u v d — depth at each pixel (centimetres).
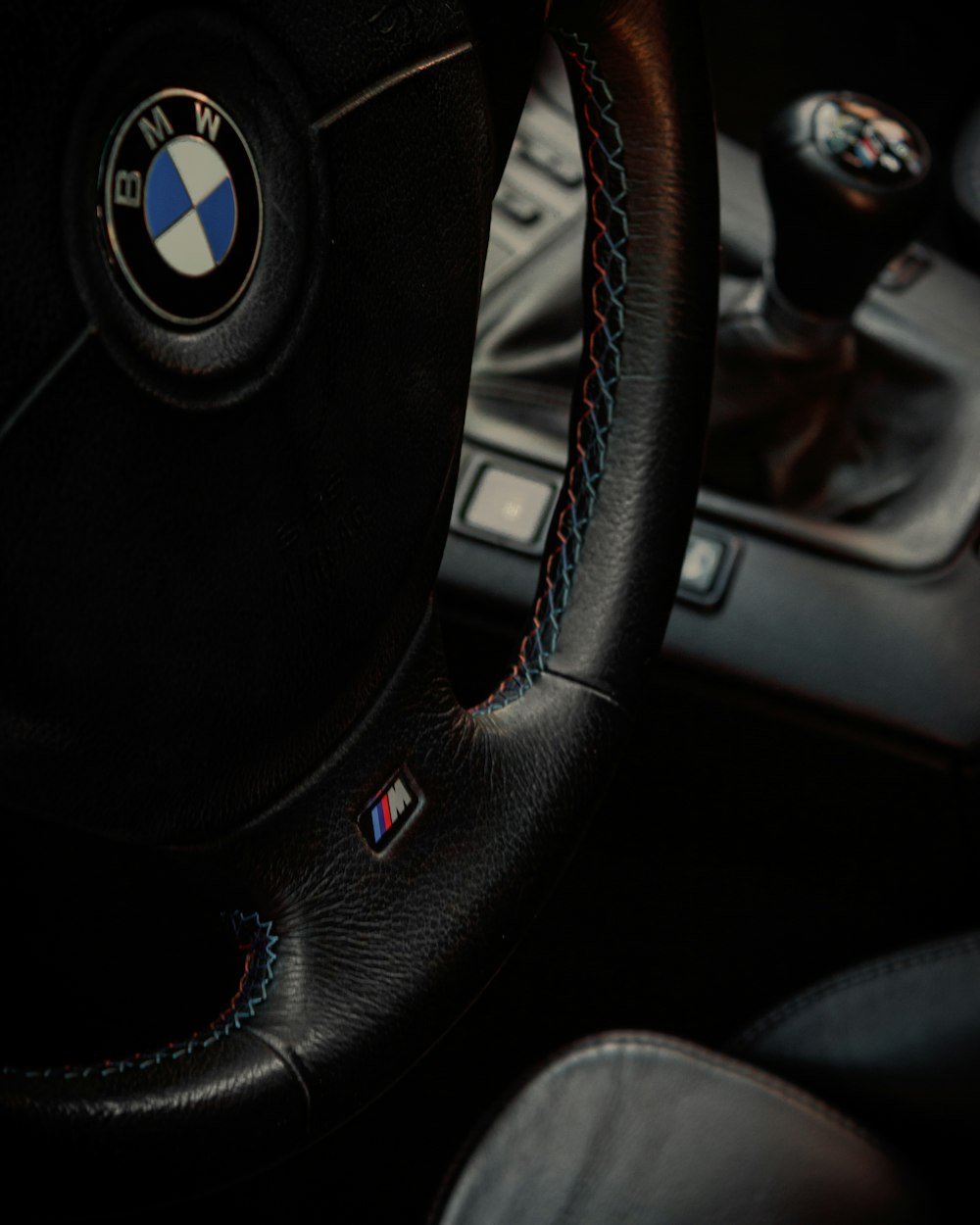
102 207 37
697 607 103
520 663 58
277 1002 47
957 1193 89
